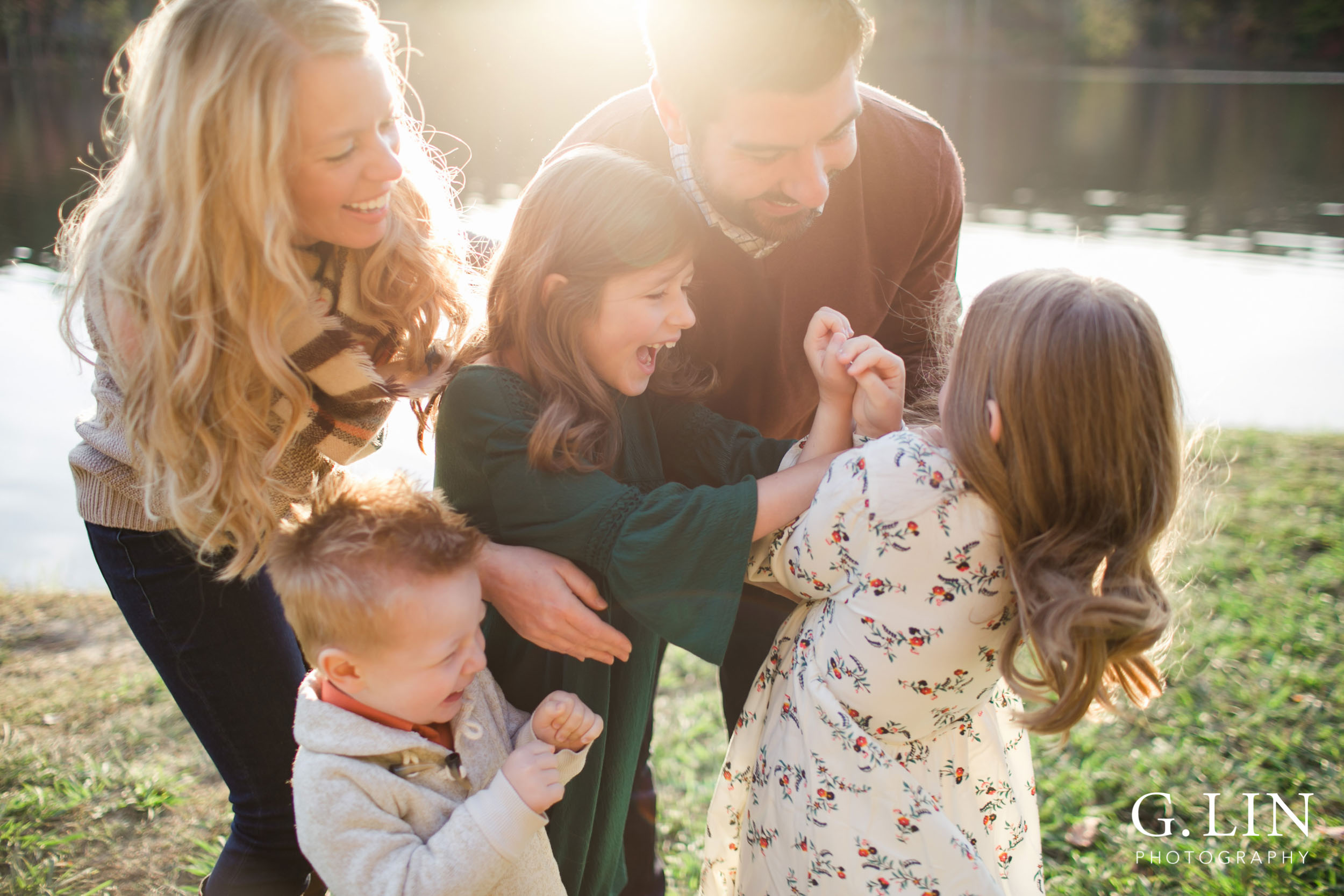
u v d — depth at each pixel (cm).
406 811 146
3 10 2703
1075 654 144
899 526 152
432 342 187
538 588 160
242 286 146
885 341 227
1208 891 235
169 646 179
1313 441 551
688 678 351
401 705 148
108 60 2800
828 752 158
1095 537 149
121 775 279
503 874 151
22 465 526
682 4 167
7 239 1001
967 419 150
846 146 174
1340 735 293
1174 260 1006
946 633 154
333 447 176
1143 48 4650
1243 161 1775
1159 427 149
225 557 177
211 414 152
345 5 145
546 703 160
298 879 192
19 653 348
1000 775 174
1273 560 404
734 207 180
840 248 203
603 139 201
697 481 195
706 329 205
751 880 170
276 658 184
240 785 187
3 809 261
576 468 161
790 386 216
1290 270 964
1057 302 147
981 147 1959
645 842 220
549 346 166
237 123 138
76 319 180
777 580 173
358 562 142
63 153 1564
